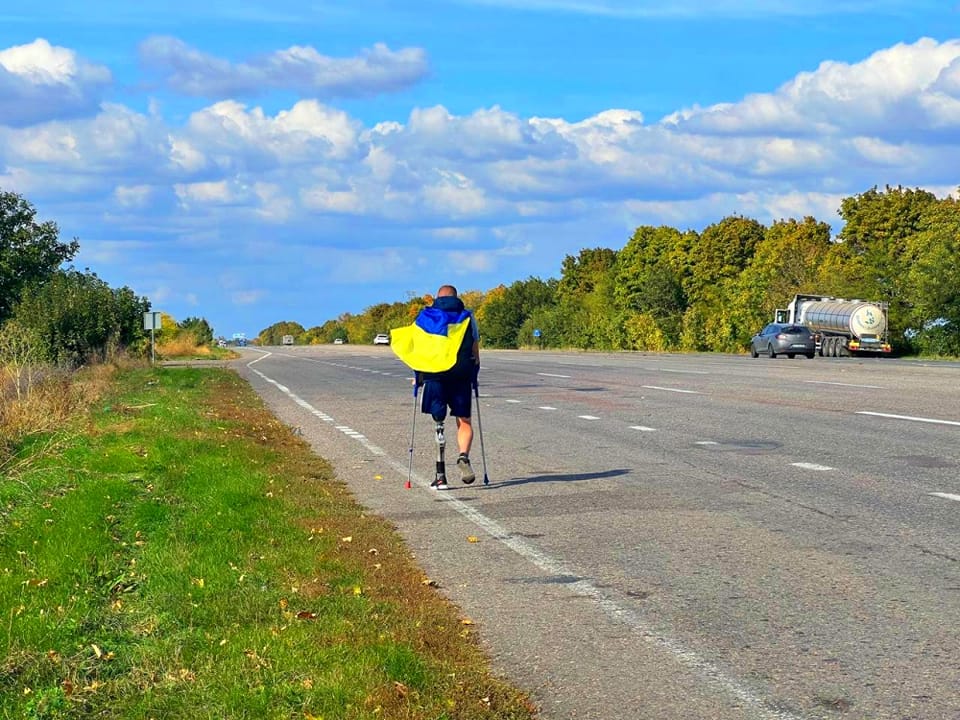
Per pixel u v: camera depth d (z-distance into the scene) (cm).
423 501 1076
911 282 5666
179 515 959
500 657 575
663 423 1744
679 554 802
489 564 791
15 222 6122
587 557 804
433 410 1148
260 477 1172
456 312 1139
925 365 3931
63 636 586
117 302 5041
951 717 471
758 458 1293
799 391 2367
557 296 12425
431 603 672
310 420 2023
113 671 534
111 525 914
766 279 7681
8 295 5919
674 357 5538
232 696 487
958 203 7100
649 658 566
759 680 527
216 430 1752
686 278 10225
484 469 1196
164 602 654
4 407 1672
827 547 805
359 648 556
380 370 4519
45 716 475
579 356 6044
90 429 1717
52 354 4331
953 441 1393
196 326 13625
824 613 636
